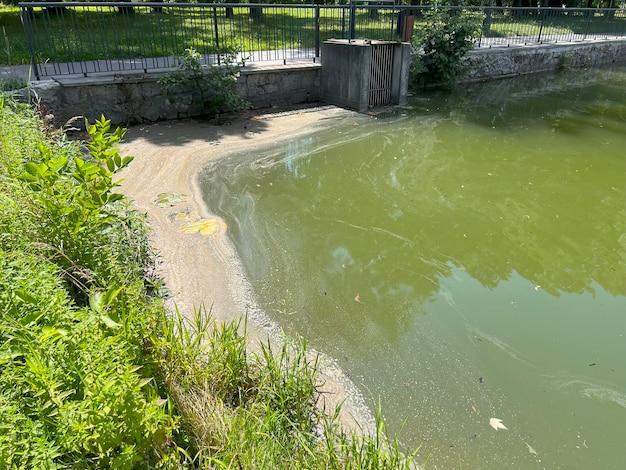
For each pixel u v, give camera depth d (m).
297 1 17.72
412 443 2.55
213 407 2.27
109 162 2.60
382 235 4.50
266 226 4.55
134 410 1.69
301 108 8.38
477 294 3.77
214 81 7.07
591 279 4.02
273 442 2.21
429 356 3.14
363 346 3.19
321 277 3.85
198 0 17.20
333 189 5.39
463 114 8.70
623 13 18.25
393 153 6.58
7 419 1.53
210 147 6.37
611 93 10.97
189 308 3.38
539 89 11.19
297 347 3.05
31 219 2.62
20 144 3.50
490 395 2.87
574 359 3.19
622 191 5.64
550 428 2.68
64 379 1.70
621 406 2.85
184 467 1.90
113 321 1.92
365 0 10.01
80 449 1.68
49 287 2.04
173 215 4.65
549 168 6.29
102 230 2.97
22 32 11.51
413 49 10.00
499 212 5.02
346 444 2.24
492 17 15.00
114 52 9.08
